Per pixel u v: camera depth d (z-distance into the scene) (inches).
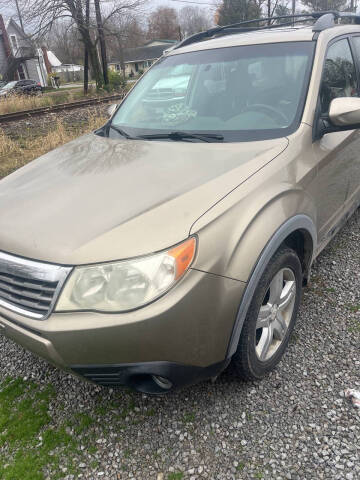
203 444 83.0
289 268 95.8
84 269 70.2
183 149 100.8
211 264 72.9
